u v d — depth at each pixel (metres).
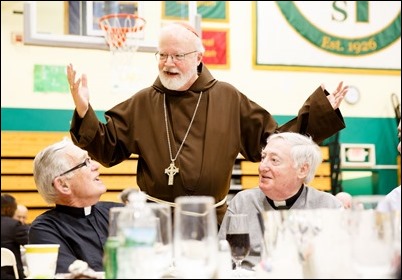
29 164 7.28
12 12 7.50
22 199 7.22
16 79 7.43
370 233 1.51
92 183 2.62
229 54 8.22
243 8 8.34
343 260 1.55
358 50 8.63
